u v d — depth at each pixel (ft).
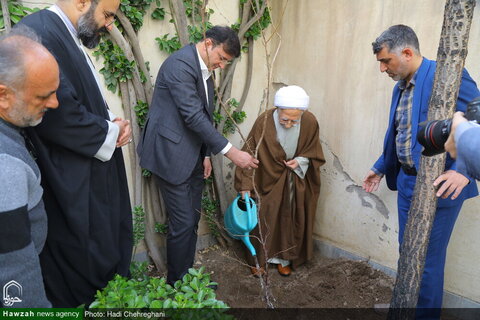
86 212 5.00
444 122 3.51
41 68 3.43
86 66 5.12
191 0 8.58
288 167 8.66
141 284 4.29
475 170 2.80
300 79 9.77
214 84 7.06
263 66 10.23
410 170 6.54
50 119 4.50
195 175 7.98
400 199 6.94
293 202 8.90
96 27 4.99
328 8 8.72
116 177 5.62
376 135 8.23
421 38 7.18
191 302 3.67
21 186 3.25
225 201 9.76
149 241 9.07
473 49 6.50
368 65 8.13
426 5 7.01
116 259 5.56
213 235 10.26
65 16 4.90
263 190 8.82
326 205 9.84
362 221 9.01
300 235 8.96
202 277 4.32
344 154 9.04
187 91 6.63
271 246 9.02
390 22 7.59
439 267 6.47
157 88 7.15
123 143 5.62
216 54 6.72
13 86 3.34
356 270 8.82
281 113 7.78
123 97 8.13
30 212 3.77
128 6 7.52
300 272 9.30
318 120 9.51
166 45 8.38
